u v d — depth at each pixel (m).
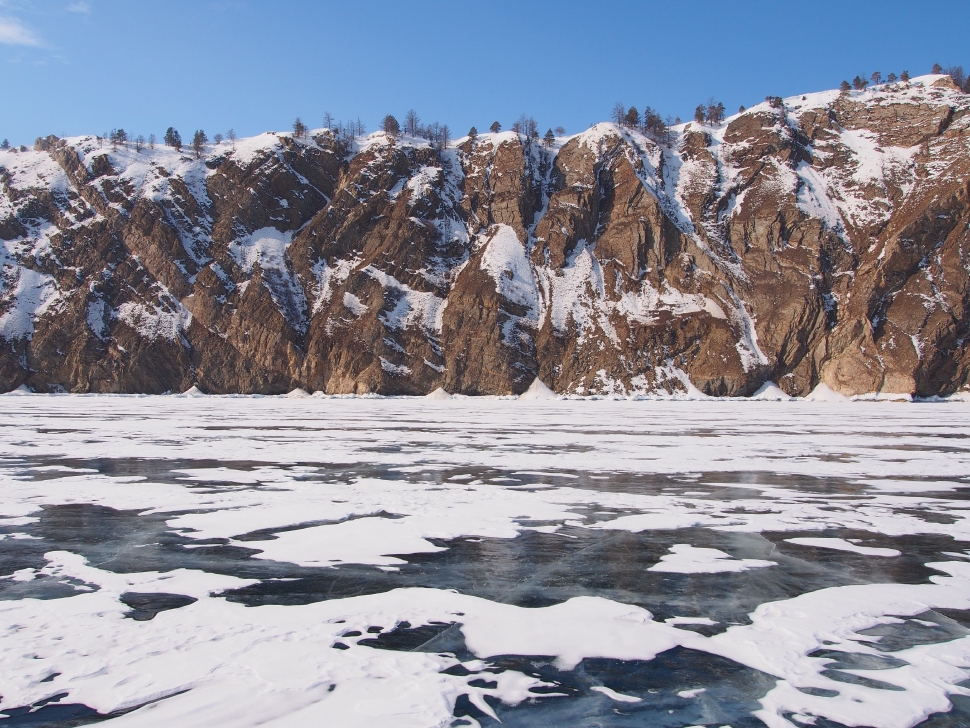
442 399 74.44
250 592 7.45
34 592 7.39
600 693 5.06
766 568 8.48
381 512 11.86
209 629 6.27
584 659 5.70
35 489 14.16
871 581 7.93
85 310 80.81
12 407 50.16
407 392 78.31
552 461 19.30
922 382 68.25
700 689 5.14
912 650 5.89
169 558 8.87
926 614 6.80
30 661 5.49
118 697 4.85
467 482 15.38
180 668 5.38
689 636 6.21
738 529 10.66
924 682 5.25
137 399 68.44
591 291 85.00
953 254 73.81
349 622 6.51
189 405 56.78
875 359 70.88
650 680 5.30
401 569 8.41
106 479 15.60
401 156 101.12
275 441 24.94
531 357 79.38
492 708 4.79
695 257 84.31
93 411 45.06
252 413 44.53
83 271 85.31
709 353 75.44
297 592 7.46
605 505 12.60
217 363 79.88
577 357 78.88
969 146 82.94
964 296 71.06
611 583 7.86
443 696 4.95
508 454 21.02
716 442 25.34
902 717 4.68
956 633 6.29
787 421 38.22
